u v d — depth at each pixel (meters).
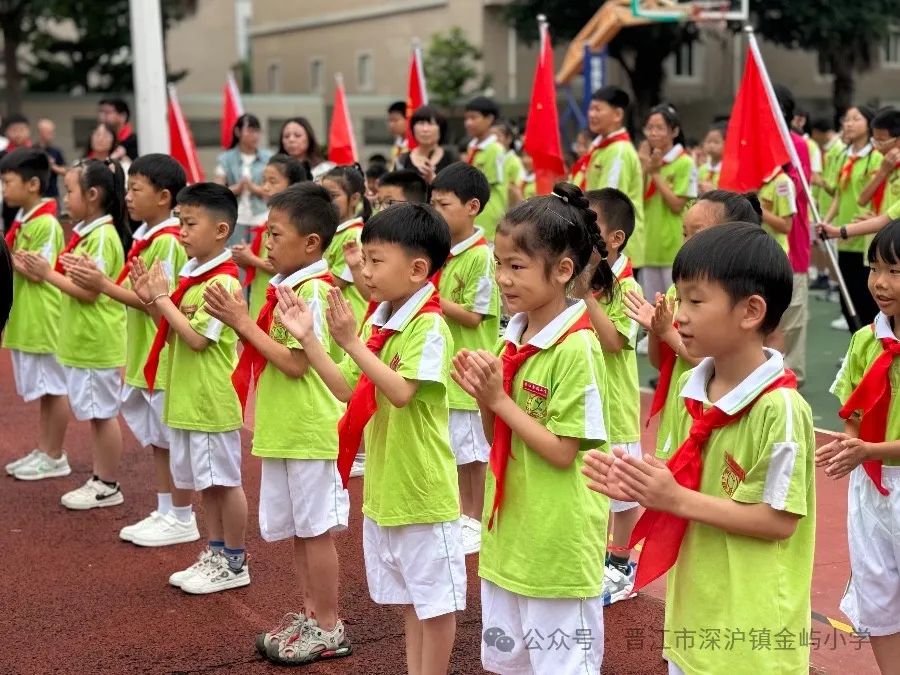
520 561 3.02
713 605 2.61
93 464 6.41
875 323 3.44
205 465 4.53
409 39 27.78
